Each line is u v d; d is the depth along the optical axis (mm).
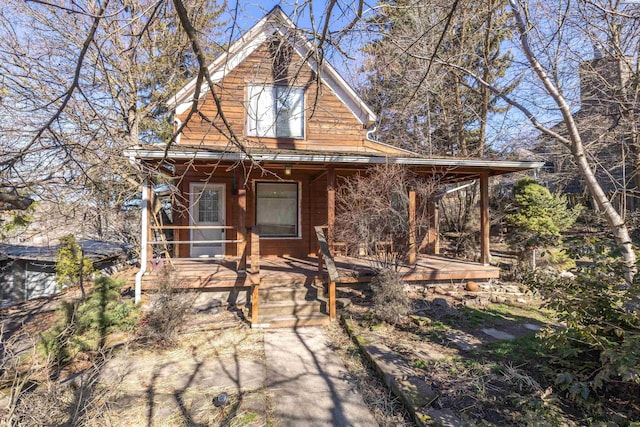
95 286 5840
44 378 3844
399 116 16734
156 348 5047
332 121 9984
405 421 3242
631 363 2672
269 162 7539
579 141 5211
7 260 13688
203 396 3764
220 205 9539
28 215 8039
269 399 3689
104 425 3221
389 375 3869
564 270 8297
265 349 4992
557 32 5430
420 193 8062
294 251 9828
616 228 4957
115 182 8328
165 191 10188
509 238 10781
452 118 15867
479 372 3867
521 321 5656
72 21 8258
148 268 6957
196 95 2740
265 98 9414
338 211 9023
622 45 6121
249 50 9070
